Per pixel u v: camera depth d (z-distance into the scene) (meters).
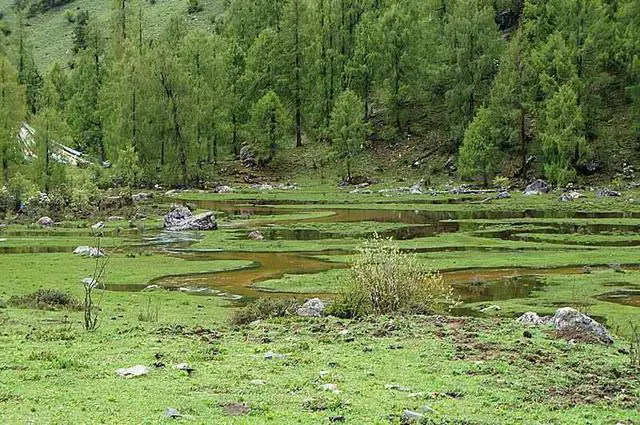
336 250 56.38
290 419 13.34
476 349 20.53
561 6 127.69
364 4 158.00
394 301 28.00
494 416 14.05
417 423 13.25
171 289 40.75
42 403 14.27
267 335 22.97
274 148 138.12
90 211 87.19
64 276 44.31
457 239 61.19
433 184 119.81
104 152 147.38
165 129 126.50
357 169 131.25
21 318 27.31
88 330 24.16
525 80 123.12
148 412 13.68
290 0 151.88
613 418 14.24
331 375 17.05
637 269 46.59
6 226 75.06
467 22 135.62
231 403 14.44
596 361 19.38
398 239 61.81
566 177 107.88
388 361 18.88
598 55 120.88
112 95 137.88
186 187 124.56
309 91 149.62
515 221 73.94
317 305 28.97
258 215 83.56
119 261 51.03
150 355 19.31
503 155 123.94
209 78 146.75
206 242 61.81
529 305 35.44
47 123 95.06
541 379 17.22
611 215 79.25
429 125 141.75
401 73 144.25
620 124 121.81
